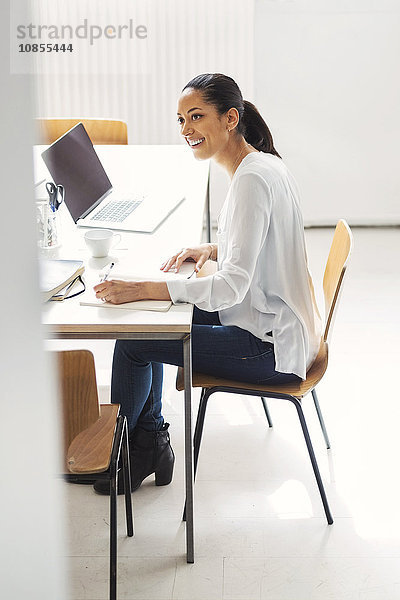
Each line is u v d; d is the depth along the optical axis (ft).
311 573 6.76
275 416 9.21
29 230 1.71
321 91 14.66
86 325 6.09
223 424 9.05
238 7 13.98
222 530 7.31
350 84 14.61
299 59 14.47
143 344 7.20
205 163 10.48
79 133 9.08
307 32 14.29
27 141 1.66
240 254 6.60
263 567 6.83
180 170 10.21
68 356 5.50
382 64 14.48
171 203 8.91
